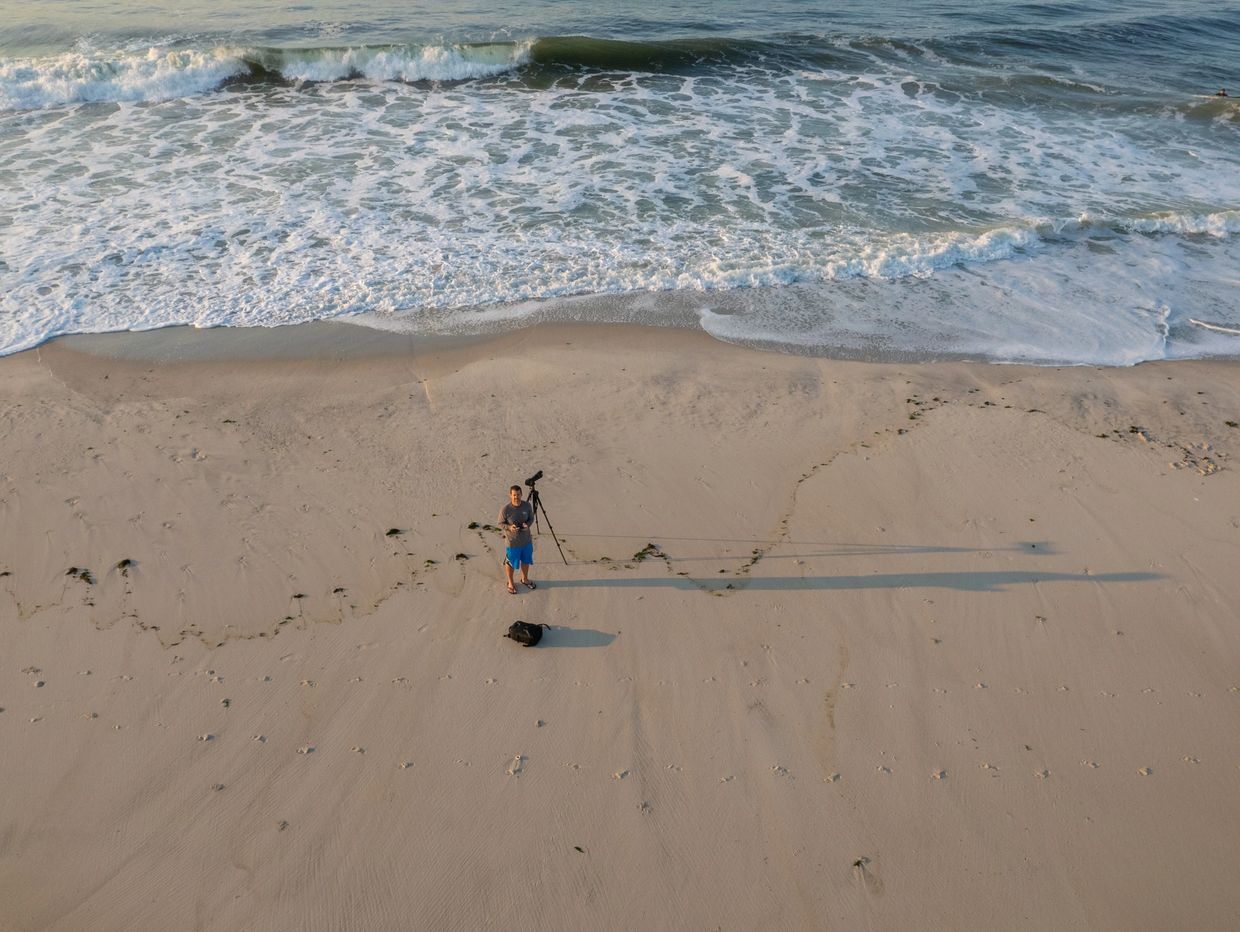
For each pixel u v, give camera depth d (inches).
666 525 401.4
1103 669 335.9
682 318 569.6
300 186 703.7
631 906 259.3
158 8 1188.5
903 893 263.1
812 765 299.6
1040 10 1268.5
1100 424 476.1
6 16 1127.6
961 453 450.0
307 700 319.3
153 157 743.1
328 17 1162.6
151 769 295.6
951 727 313.4
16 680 324.8
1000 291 602.5
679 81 935.0
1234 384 514.6
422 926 254.2
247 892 262.5
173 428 461.4
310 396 490.6
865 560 382.9
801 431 466.3
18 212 651.5
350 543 388.5
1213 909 259.4
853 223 671.1
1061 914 258.2
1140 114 874.8
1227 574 376.5
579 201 692.7
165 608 355.9
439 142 786.2
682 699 321.4
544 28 1130.7
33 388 486.9
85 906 258.5
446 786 291.9
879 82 944.3
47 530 391.5
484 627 349.1
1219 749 306.8
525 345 539.8
